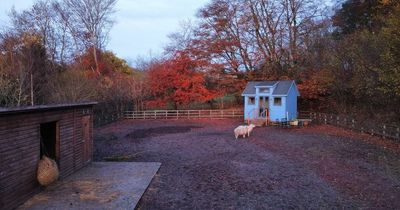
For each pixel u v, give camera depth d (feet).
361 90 82.79
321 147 58.34
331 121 94.07
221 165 45.65
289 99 98.94
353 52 81.56
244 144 63.87
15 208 27.22
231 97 142.82
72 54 124.36
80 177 37.52
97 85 104.63
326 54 104.01
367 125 75.66
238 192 33.50
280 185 35.83
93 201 29.14
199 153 55.01
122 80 132.26
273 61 126.72
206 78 130.11
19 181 28.02
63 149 36.88
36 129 31.07
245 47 130.41
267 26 127.13
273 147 59.67
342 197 31.71
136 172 40.09
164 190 34.01
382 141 63.72
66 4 123.65
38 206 27.78
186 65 125.18
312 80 110.93
